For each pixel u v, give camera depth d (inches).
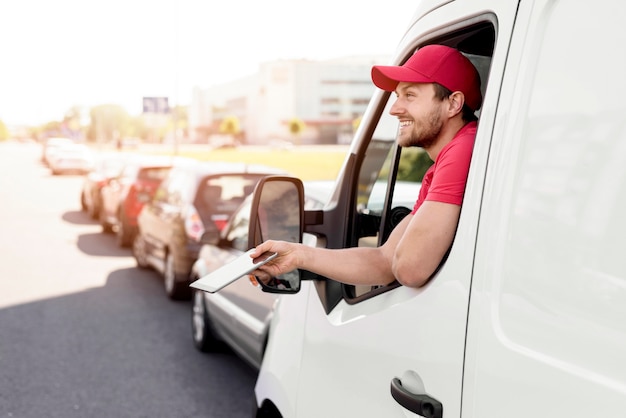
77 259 446.0
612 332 42.9
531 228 49.9
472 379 53.6
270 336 107.6
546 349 47.1
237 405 197.3
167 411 192.1
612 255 43.5
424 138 68.3
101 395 203.6
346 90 4793.3
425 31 74.9
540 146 50.3
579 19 48.7
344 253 72.1
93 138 5708.7
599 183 45.0
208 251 247.9
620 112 44.3
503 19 57.8
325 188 170.1
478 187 56.5
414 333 62.0
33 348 249.8
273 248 69.4
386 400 66.4
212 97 5546.3
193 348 252.5
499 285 52.2
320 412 82.8
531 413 47.4
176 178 361.1
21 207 808.3
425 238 60.3
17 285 361.7
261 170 336.8
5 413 188.5
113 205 542.6
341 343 78.3
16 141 7042.3
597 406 42.7
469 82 66.7
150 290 350.3
